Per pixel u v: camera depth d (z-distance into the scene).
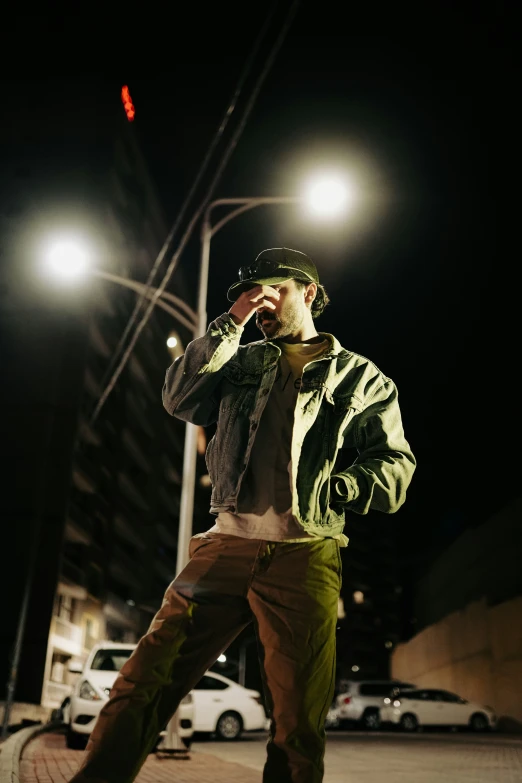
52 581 32.56
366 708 24.72
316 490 1.98
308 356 2.18
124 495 48.00
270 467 2.01
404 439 2.21
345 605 83.50
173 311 12.82
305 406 2.04
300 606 1.90
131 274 46.62
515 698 26.02
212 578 1.94
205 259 13.03
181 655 1.89
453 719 23.42
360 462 2.17
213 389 2.18
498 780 7.64
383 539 89.75
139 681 1.83
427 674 39.56
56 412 36.00
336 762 9.83
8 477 34.38
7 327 37.78
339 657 80.69
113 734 1.78
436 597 43.00
